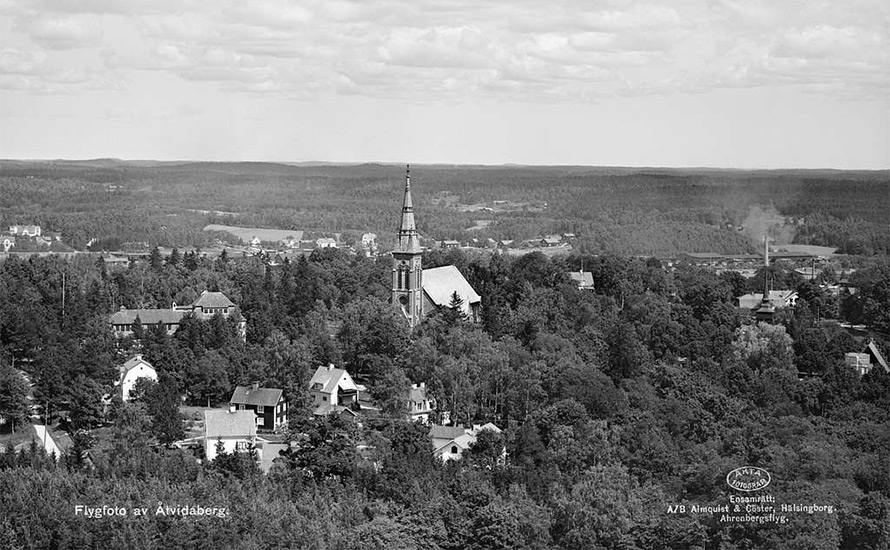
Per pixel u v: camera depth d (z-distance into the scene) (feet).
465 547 637.71
